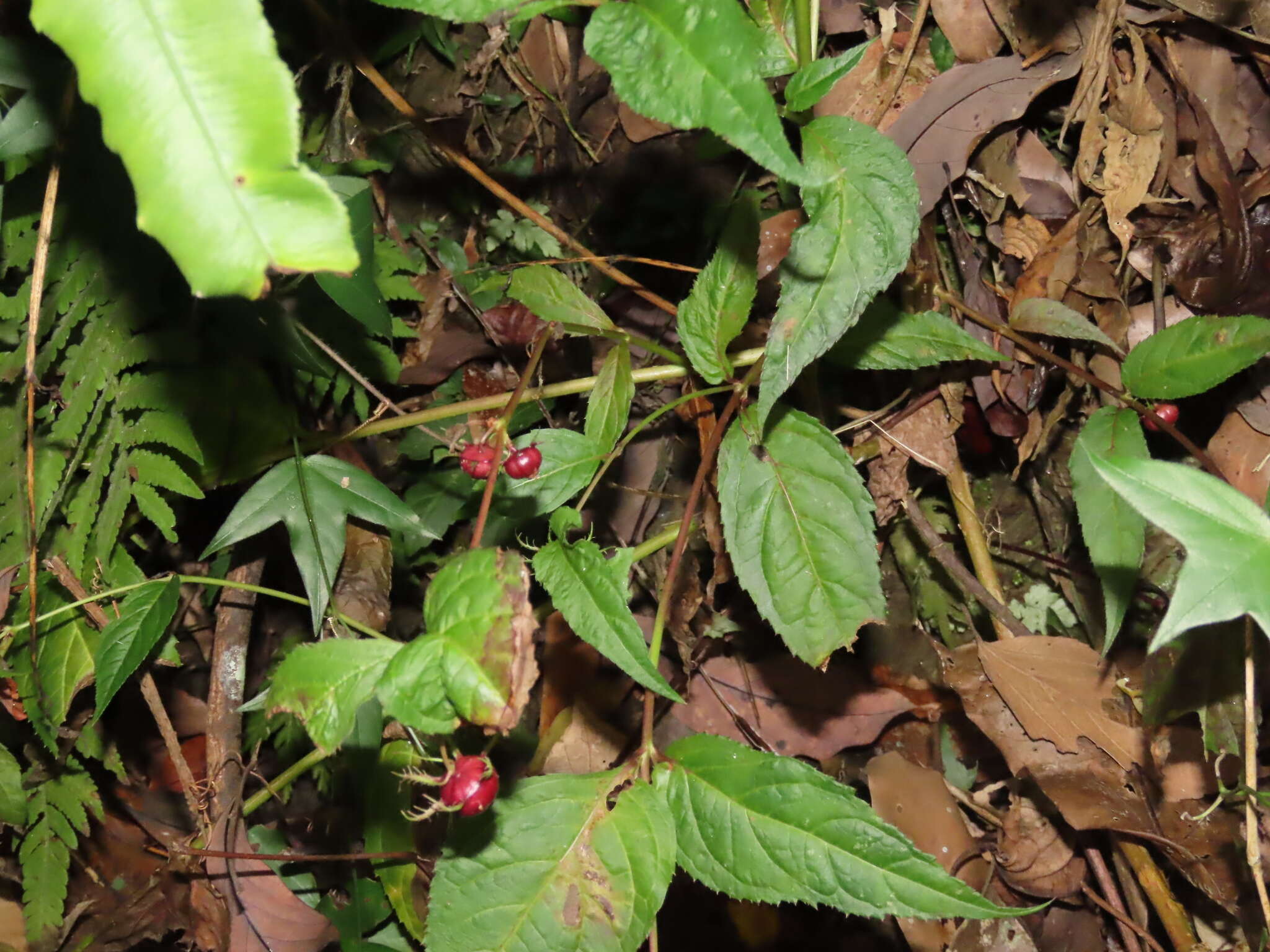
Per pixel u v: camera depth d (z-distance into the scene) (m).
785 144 0.18
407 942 0.33
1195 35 0.31
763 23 0.24
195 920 0.34
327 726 0.20
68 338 0.33
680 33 0.18
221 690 0.34
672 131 0.37
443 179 0.39
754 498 0.27
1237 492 0.20
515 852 0.23
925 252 0.32
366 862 0.34
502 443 0.25
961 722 0.37
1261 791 0.30
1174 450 0.33
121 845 0.38
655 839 0.23
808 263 0.23
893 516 0.35
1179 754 0.31
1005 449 0.36
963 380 0.33
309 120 0.37
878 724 0.37
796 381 0.31
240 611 0.35
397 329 0.37
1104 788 0.32
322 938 0.34
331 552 0.31
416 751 0.32
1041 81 0.32
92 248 0.31
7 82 0.27
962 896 0.22
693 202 0.37
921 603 0.37
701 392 0.28
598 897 0.23
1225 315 0.31
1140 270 0.32
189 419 0.32
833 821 0.23
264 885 0.33
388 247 0.38
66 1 0.16
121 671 0.28
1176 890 0.33
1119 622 0.28
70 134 0.29
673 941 0.37
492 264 0.39
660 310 0.37
